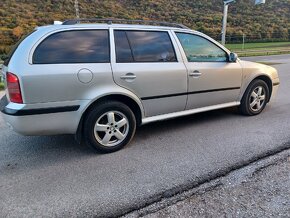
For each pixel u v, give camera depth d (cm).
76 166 320
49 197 261
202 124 452
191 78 400
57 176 299
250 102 482
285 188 264
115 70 338
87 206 246
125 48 353
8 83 305
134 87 354
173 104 396
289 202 242
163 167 312
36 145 384
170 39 390
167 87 381
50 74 302
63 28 322
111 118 346
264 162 317
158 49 378
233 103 467
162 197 257
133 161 329
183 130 427
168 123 460
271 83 504
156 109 384
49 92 304
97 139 344
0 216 235
